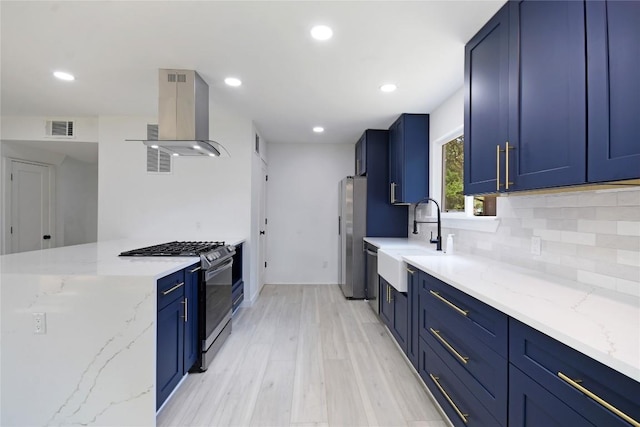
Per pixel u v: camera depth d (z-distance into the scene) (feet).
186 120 7.84
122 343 5.06
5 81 8.55
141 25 5.88
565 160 3.79
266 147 16.03
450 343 5.24
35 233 14.17
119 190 11.84
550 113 4.05
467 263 6.56
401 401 6.28
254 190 12.77
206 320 7.45
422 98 9.64
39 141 12.11
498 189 5.14
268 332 9.81
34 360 5.04
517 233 6.21
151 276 5.08
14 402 5.05
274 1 5.17
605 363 2.35
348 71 7.79
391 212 13.73
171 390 5.96
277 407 6.05
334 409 6.00
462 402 4.83
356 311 11.93
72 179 15.96
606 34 3.25
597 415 2.50
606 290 4.25
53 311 5.02
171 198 11.97
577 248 4.79
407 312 7.54
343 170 16.46
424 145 11.21
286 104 10.25
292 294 14.33
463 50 6.72
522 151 4.63
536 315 3.22
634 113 2.96
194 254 7.31
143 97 9.75
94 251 7.75
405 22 5.72
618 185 3.67
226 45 6.61
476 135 5.96
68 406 5.05
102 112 11.34
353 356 8.21
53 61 7.34
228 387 6.72
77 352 5.04
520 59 4.68
